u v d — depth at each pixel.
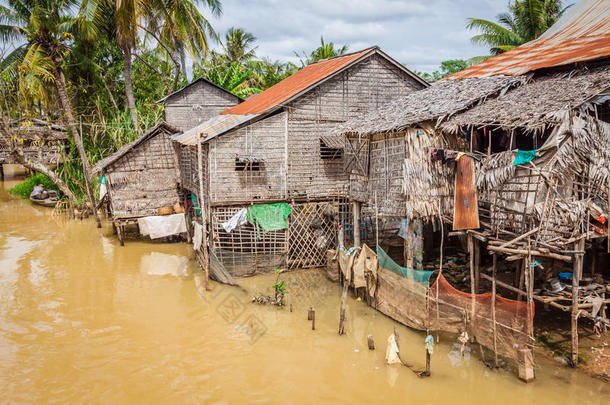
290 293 15.58
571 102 9.79
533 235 9.87
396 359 10.87
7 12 24.75
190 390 10.01
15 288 16.17
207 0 32.47
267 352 11.59
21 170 58.44
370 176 14.97
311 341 12.15
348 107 17.97
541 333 11.77
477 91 12.99
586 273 12.76
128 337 12.45
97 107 31.61
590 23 16.47
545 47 16.12
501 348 10.11
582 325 12.16
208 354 11.53
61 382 10.29
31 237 23.77
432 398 9.54
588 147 9.88
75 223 27.33
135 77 38.91
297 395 9.80
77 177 30.53
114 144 29.97
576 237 9.80
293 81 22.30
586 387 9.48
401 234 15.93
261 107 18.42
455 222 11.41
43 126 33.34
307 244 18.16
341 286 16.25
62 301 14.98
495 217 10.82
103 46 34.31
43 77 26.41
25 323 13.30
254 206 17.12
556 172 9.73
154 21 31.41
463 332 10.70
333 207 18.20
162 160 22.47
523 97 11.58
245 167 16.81
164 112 33.19
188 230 22.69
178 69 34.16
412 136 12.56
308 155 17.64
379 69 18.20
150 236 21.64
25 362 11.12
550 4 27.03
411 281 12.06
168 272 18.03
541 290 11.30
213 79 37.62
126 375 10.60
